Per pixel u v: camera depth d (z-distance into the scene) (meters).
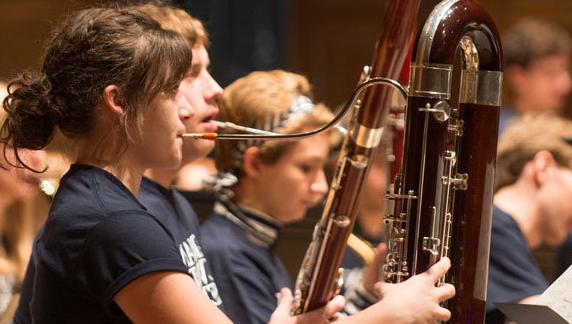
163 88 3.23
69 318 3.09
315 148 4.82
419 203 3.21
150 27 3.29
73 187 3.17
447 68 3.17
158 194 4.15
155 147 3.27
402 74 3.74
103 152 3.24
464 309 3.30
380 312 3.08
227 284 4.59
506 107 10.27
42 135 3.35
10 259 5.32
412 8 3.48
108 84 3.19
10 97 3.40
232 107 4.84
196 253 4.24
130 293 3.01
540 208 5.71
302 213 4.87
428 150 3.20
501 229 5.38
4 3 9.90
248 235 4.77
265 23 10.28
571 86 10.14
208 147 4.15
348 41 11.20
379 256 4.62
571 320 3.48
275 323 3.76
